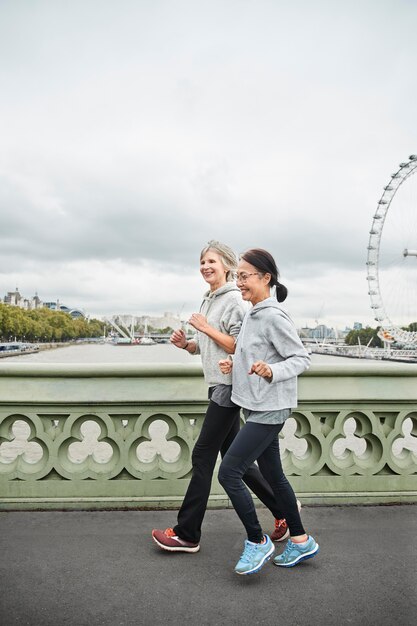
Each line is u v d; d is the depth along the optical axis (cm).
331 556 296
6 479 358
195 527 296
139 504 359
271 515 352
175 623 233
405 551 302
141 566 282
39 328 14725
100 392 360
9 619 233
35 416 361
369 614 240
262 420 266
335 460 379
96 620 234
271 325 266
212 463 296
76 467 364
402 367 376
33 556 292
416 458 386
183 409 365
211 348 292
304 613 241
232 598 253
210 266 298
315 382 376
